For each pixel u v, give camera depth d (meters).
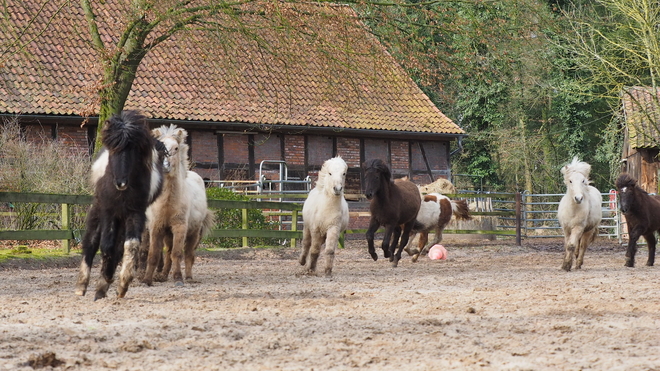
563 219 15.57
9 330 6.75
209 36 18.66
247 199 22.34
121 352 5.99
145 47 18.89
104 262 8.92
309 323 7.55
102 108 18.84
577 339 6.81
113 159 8.51
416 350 6.25
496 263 17.62
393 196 15.48
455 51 20.84
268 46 18.69
